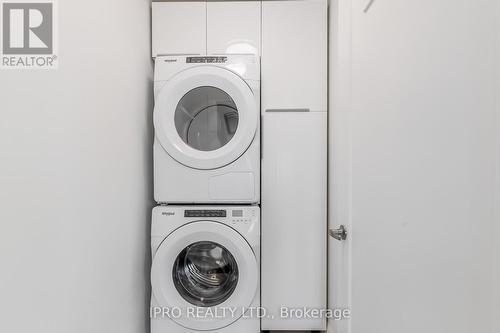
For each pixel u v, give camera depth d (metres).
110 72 1.35
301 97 1.92
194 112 1.79
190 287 1.76
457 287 0.55
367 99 0.99
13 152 0.80
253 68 1.71
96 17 1.23
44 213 0.91
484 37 0.48
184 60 1.71
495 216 0.46
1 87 0.78
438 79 0.60
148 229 1.82
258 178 1.69
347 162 1.21
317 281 1.93
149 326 1.82
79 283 1.09
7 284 0.77
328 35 1.98
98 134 1.24
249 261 1.61
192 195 1.68
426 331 0.65
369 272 0.97
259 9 1.91
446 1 0.58
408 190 0.72
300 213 1.93
